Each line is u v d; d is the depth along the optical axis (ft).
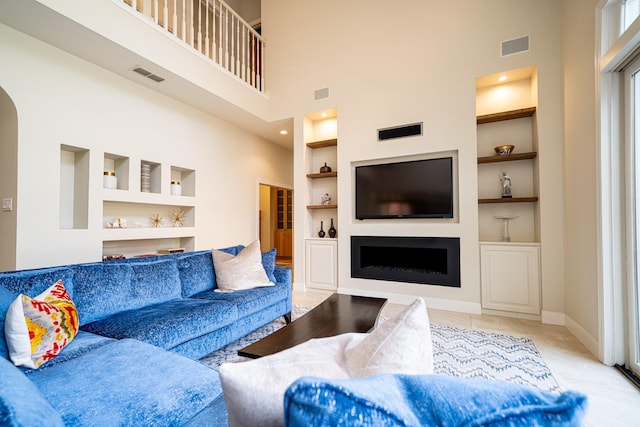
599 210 7.05
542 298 10.00
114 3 9.01
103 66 10.37
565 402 1.17
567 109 9.32
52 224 9.05
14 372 2.19
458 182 11.50
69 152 10.24
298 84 15.14
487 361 7.14
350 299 8.40
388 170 12.94
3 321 4.31
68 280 5.98
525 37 10.48
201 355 6.58
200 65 11.99
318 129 16.10
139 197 11.56
